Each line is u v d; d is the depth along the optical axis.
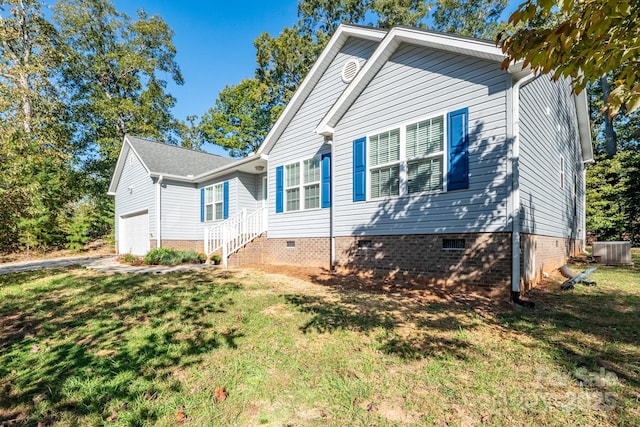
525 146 6.16
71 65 21.69
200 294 6.04
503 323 4.19
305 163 9.91
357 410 2.32
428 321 4.29
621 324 4.12
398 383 2.69
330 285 6.85
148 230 14.96
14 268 10.78
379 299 5.52
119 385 2.74
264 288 6.58
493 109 5.84
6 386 2.79
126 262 11.84
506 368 2.92
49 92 18.19
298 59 25.27
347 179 8.34
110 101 22.89
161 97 27.25
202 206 15.37
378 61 7.52
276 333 3.91
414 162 7.00
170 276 8.26
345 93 8.05
